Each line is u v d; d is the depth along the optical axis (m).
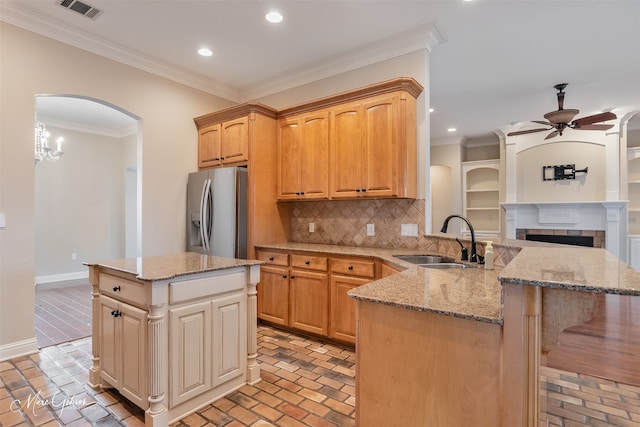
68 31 3.11
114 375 2.14
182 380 1.97
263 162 3.80
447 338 1.16
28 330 2.89
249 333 2.37
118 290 2.09
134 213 6.67
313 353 2.92
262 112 3.79
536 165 6.35
